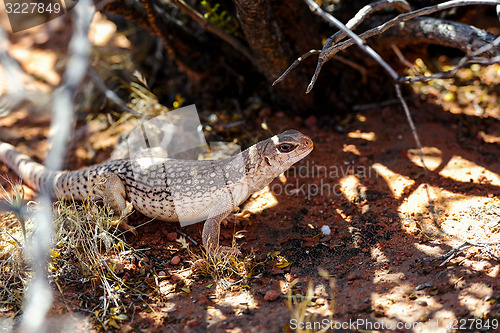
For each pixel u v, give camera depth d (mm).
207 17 6227
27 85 7477
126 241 4855
